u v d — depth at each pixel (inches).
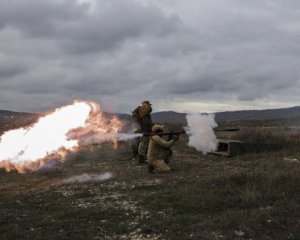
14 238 276.1
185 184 394.0
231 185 366.6
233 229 275.3
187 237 268.5
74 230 287.0
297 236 260.5
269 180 362.6
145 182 429.1
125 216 315.3
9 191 415.8
